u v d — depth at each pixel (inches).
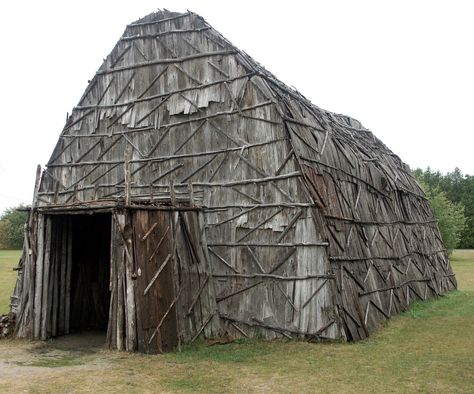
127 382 420.5
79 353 539.2
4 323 633.0
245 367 468.1
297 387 404.5
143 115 720.3
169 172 687.7
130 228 535.8
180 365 476.1
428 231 1062.4
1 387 406.3
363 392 390.9
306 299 574.9
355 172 749.9
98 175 741.9
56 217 646.5
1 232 3265.3
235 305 616.4
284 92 694.5
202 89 679.7
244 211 626.5
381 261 746.2
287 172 603.2
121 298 538.3
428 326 659.4
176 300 562.3
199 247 620.1
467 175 3181.6
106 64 760.3
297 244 586.9
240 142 642.2
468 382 415.2
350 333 567.5
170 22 717.9
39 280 616.1
